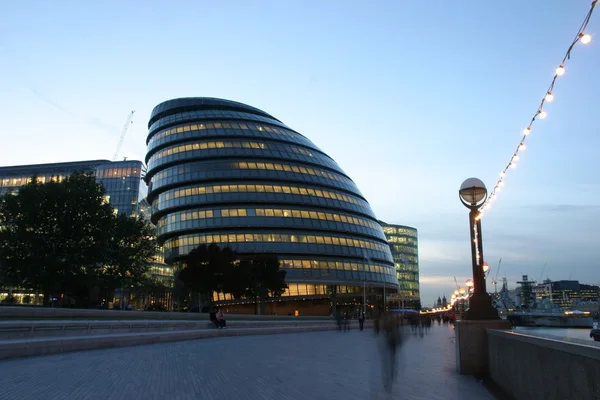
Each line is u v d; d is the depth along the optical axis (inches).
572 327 5260.8
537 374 354.9
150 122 4830.2
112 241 2576.3
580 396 270.4
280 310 4025.6
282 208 4037.9
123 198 5590.6
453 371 671.1
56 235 2306.8
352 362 799.7
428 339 1528.1
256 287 3122.5
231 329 1628.9
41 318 1454.2
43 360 739.4
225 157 4163.4
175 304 4522.6
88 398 441.4
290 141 4500.5
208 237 3863.2
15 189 5816.9
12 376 565.9
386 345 481.7
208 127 4362.7
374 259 4328.3
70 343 892.6
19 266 2207.2
